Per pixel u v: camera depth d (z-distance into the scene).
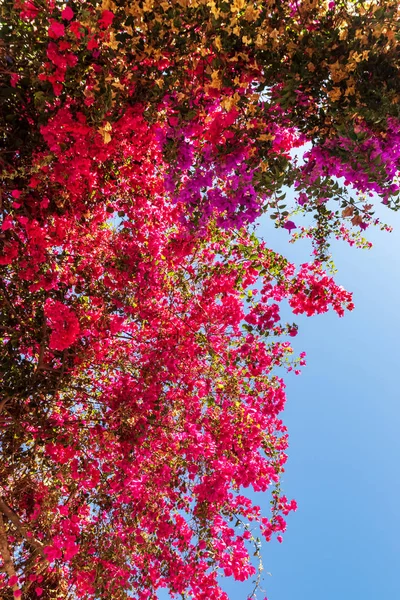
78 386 5.43
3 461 4.84
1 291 4.37
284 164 2.93
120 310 5.12
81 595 5.06
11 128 3.54
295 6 2.86
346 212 3.13
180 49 2.89
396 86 2.66
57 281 4.64
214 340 5.36
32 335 4.63
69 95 3.24
